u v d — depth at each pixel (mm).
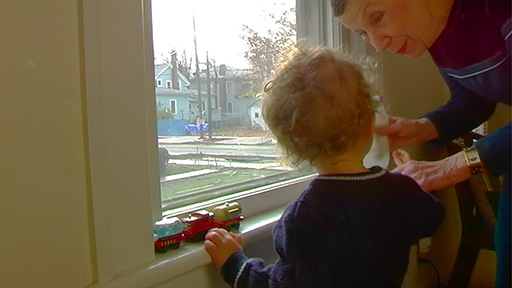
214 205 850
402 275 785
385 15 919
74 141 539
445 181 994
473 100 1183
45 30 506
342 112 744
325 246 684
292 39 1154
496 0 878
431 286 1518
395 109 1384
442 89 1685
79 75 543
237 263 713
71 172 537
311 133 744
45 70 507
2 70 470
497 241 1104
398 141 1170
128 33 601
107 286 565
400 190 771
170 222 694
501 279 1099
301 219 689
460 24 941
